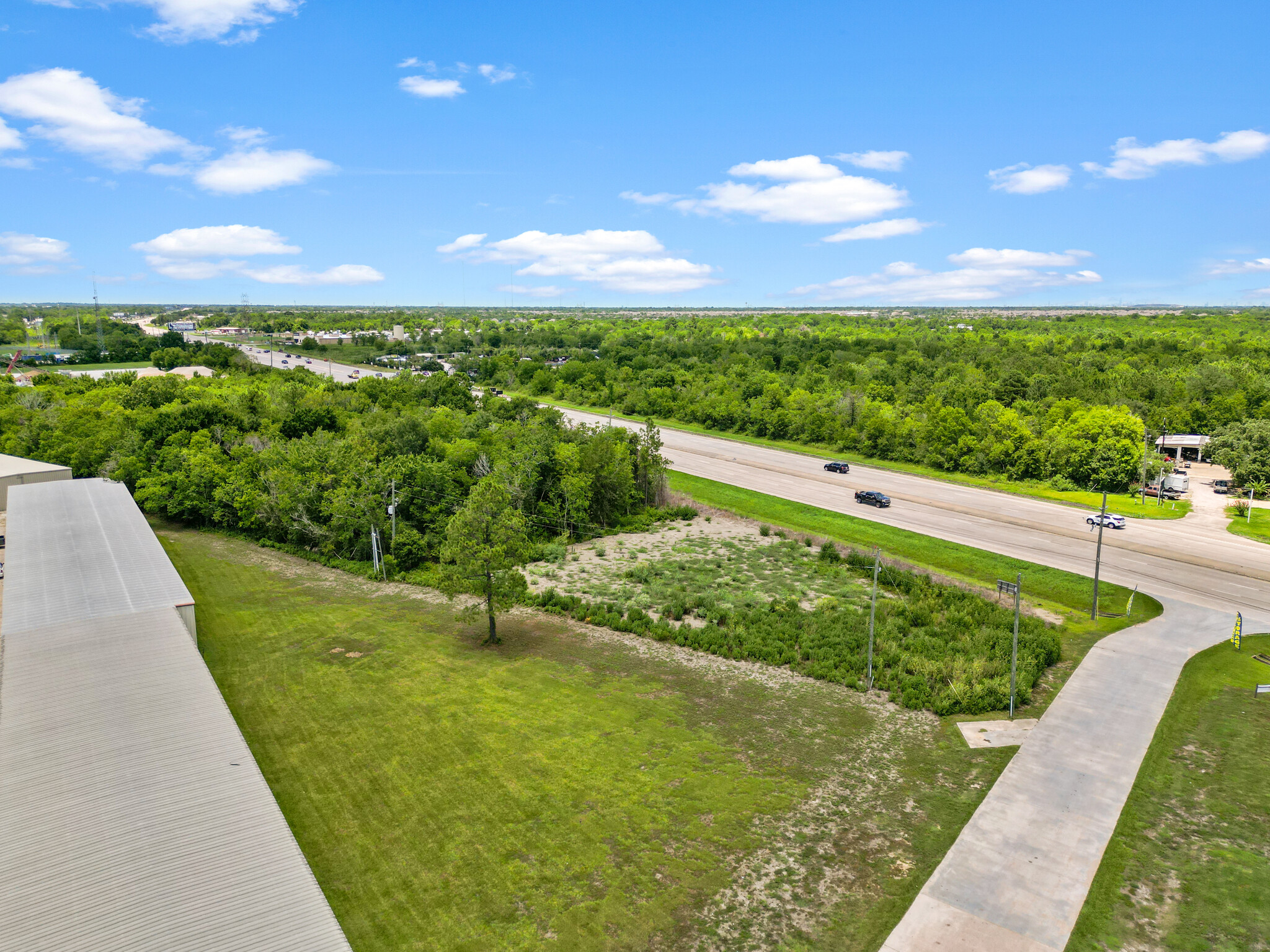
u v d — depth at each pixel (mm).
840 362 197875
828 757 32062
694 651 43906
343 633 45469
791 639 44844
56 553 48250
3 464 80062
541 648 43938
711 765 31219
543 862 24969
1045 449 95062
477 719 34688
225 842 21891
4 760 25391
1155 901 23484
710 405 141875
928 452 105438
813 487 92062
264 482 66500
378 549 58906
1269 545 67375
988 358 189375
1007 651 41875
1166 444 115000
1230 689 38438
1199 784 29906
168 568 45438
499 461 75188
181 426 83375
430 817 27250
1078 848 25969
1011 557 62844
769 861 25250
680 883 24141
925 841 26359
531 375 192125
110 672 32000
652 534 73562
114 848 21375
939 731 34469
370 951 21062
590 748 32312
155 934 18438
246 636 44812
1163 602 52281
